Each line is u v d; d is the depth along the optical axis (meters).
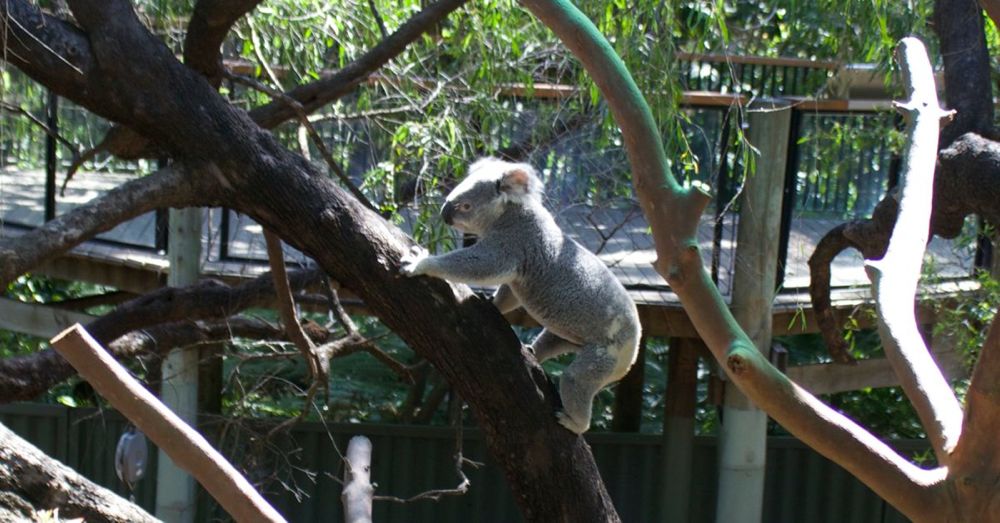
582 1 4.85
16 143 7.67
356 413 9.23
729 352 1.60
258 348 7.96
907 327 1.65
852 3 5.36
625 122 1.82
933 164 1.89
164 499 7.24
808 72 8.27
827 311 6.13
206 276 6.76
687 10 5.91
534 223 3.56
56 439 7.98
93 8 3.41
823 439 1.58
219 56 4.09
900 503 1.55
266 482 5.98
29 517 2.31
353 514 2.96
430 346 3.34
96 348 1.68
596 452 8.05
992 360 1.39
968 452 1.48
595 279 3.53
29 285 9.16
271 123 4.56
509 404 3.32
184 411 6.81
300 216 3.38
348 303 6.50
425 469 8.07
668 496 7.69
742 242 6.39
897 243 1.78
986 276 5.70
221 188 3.46
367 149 6.58
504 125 6.31
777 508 8.14
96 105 3.48
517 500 3.47
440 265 3.32
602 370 3.48
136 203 3.40
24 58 3.38
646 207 1.75
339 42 5.55
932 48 6.32
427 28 4.62
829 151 6.71
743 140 5.21
